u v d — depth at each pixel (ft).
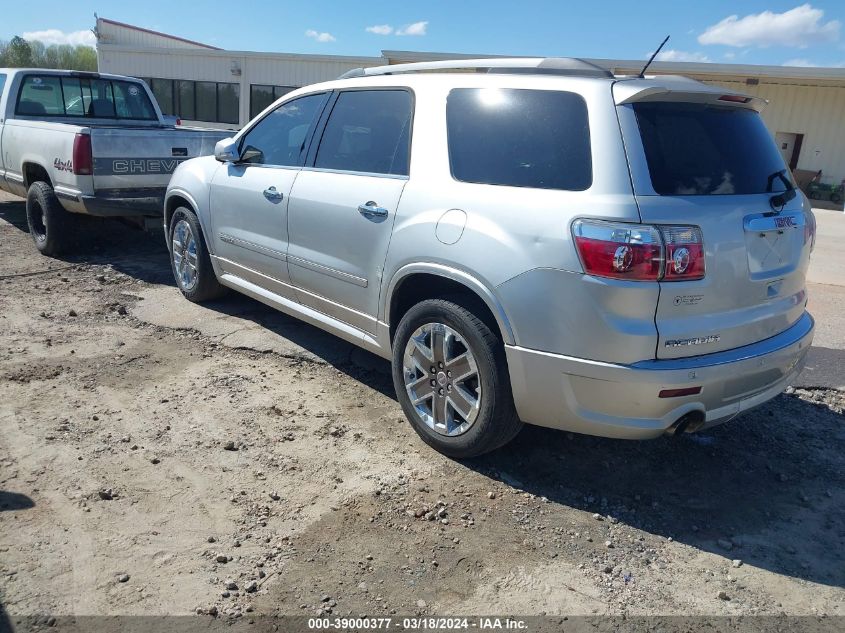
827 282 29.30
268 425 13.37
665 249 9.82
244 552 9.72
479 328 11.40
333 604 8.88
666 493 11.91
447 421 12.26
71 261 24.79
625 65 77.71
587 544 10.40
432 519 10.73
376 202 13.19
